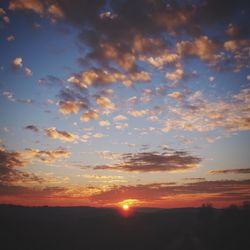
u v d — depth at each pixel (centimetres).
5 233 4169
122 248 3209
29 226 5659
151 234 4838
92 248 3167
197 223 8044
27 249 3027
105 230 5491
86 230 5519
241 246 3116
